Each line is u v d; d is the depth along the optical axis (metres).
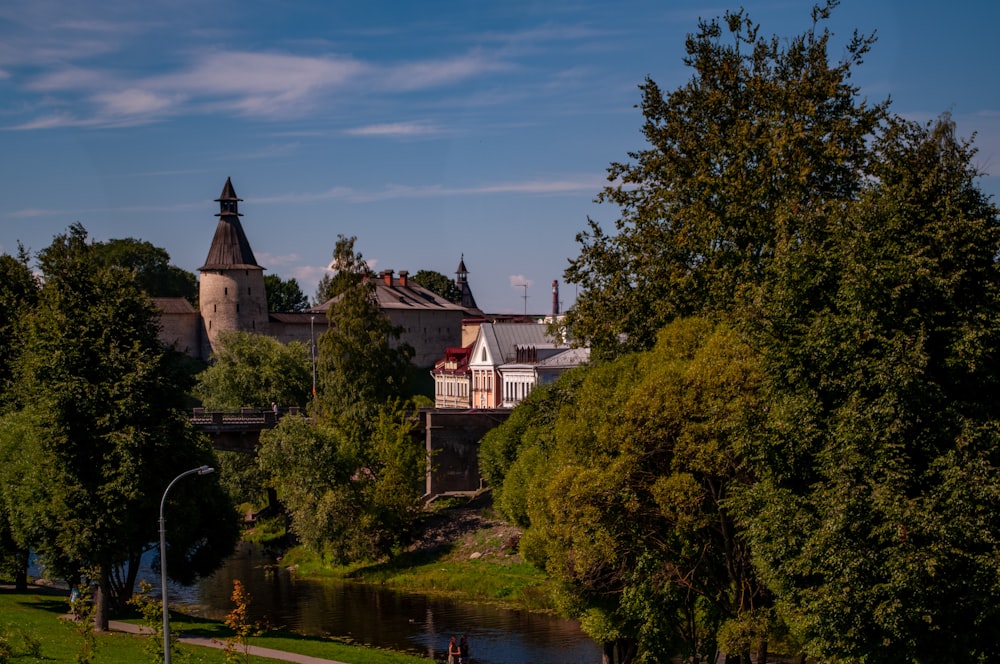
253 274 164.12
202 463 46.72
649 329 43.84
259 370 102.44
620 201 46.50
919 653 24.98
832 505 24.95
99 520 41.44
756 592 34.06
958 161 26.78
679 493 31.47
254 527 85.31
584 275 46.66
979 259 25.27
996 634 24.25
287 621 54.88
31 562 68.06
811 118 42.53
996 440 24.02
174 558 46.75
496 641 50.16
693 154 44.31
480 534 72.00
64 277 44.00
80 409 42.06
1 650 32.47
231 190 163.62
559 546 35.91
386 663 40.00
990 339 24.52
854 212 27.12
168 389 44.00
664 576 33.50
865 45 44.03
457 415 85.25
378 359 81.88
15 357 52.81
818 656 27.98
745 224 40.19
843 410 25.52
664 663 34.81
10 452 45.03
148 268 179.75
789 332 28.06
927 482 24.77
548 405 57.31
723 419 30.73
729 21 44.94
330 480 69.94
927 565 23.22
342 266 83.50
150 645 33.28
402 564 69.38
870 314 25.28
